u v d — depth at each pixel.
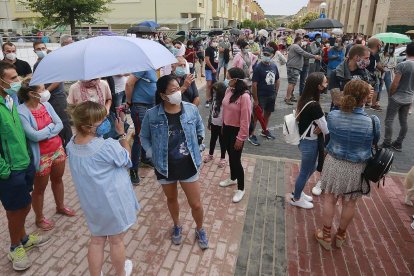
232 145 4.29
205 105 9.66
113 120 4.14
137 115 4.63
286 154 6.15
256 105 6.50
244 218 4.05
